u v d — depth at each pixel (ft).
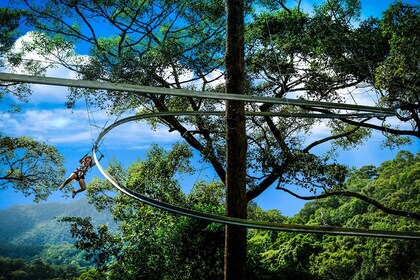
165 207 20.07
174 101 57.93
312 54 50.57
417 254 120.67
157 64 47.37
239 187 36.37
